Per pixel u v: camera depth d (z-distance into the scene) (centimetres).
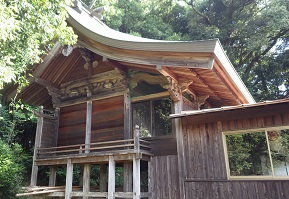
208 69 632
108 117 836
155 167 700
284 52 1955
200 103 898
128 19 2106
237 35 2078
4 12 427
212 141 628
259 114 578
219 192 590
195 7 2345
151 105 770
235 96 877
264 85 2162
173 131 705
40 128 890
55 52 859
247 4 2086
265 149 568
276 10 1736
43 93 1054
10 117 1316
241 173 582
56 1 567
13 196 794
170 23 2466
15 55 549
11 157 923
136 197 630
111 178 684
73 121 920
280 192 525
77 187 859
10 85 931
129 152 662
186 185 633
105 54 762
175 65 622
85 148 795
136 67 782
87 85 900
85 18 979
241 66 2230
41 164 846
